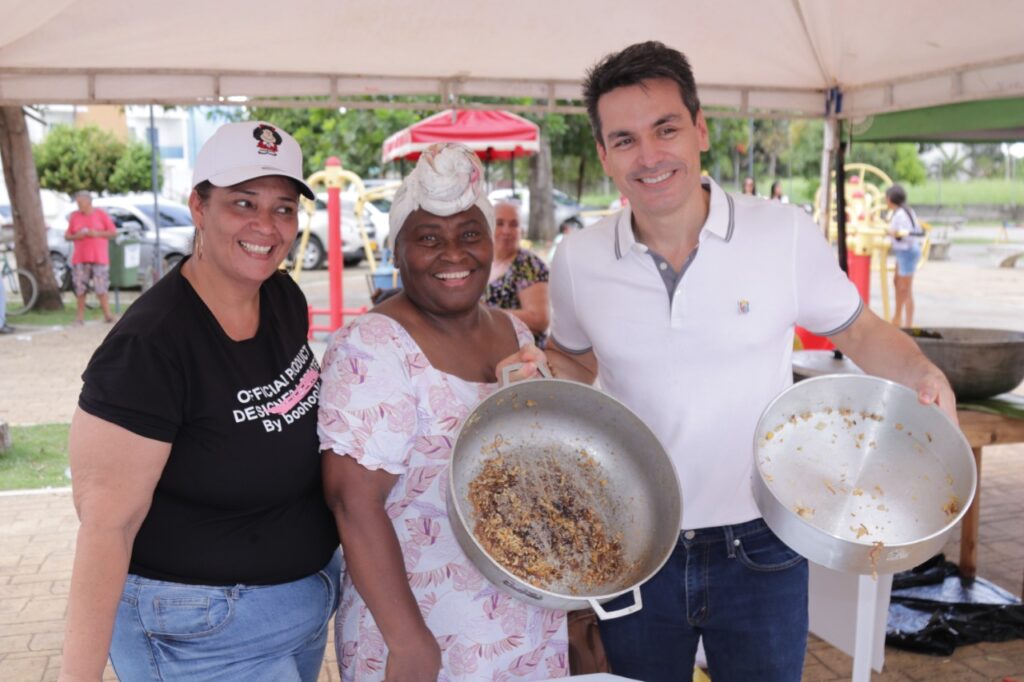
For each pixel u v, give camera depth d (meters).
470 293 1.50
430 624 1.50
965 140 4.69
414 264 1.48
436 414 1.48
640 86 1.60
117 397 1.31
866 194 9.24
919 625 3.12
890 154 31.77
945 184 32.41
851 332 1.80
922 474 1.50
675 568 1.78
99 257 10.15
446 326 1.55
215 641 1.46
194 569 1.45
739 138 24.59
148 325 1.36
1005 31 3.42
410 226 1.47
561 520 1.45
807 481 1.53
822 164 4.77
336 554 1.77
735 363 1.73
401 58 3.92
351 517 1.42
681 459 1.75
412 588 1.50
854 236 8.65
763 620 1.78
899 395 1.55
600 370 1.88
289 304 1.58
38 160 23.19
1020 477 4.94
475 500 1.44
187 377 1.38
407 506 1.50
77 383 7.21
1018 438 2.82
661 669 1.83
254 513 1.48
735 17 3.57
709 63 4.16
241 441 1.42
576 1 3.32
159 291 1.42
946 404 1.52
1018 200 29.22
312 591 1.59
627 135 1.62
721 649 1.83
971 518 3.46
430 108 4.35
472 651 1.51
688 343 1.72
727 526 1.76
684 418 1.74
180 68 3.89
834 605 2.82
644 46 1.63
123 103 3.86
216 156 1.39
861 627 2.52
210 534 1.45
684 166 1.63
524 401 1.49
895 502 1.49
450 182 1.43
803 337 4.50
